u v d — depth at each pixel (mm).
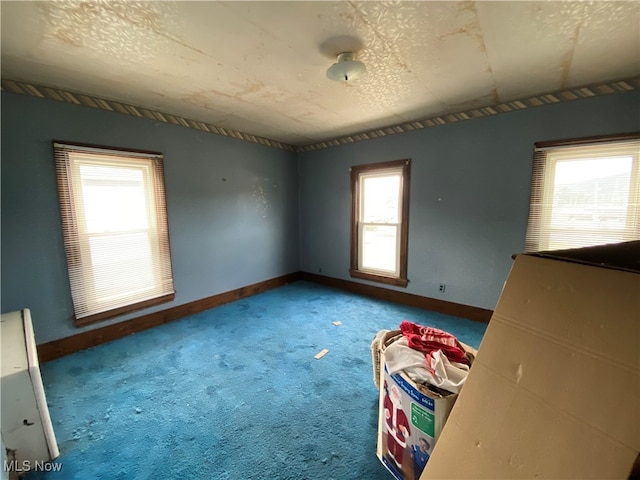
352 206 3941
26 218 2205
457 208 3029
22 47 1644
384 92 2375
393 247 3645
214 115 2969
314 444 1493
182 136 3092
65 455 1430
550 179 2494
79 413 1721
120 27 1461
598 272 750
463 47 1682
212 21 1419
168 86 2221
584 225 2377
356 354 2393
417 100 2559
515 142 2633
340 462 1387
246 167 3781
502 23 1453
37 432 1355
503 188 2738
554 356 770
